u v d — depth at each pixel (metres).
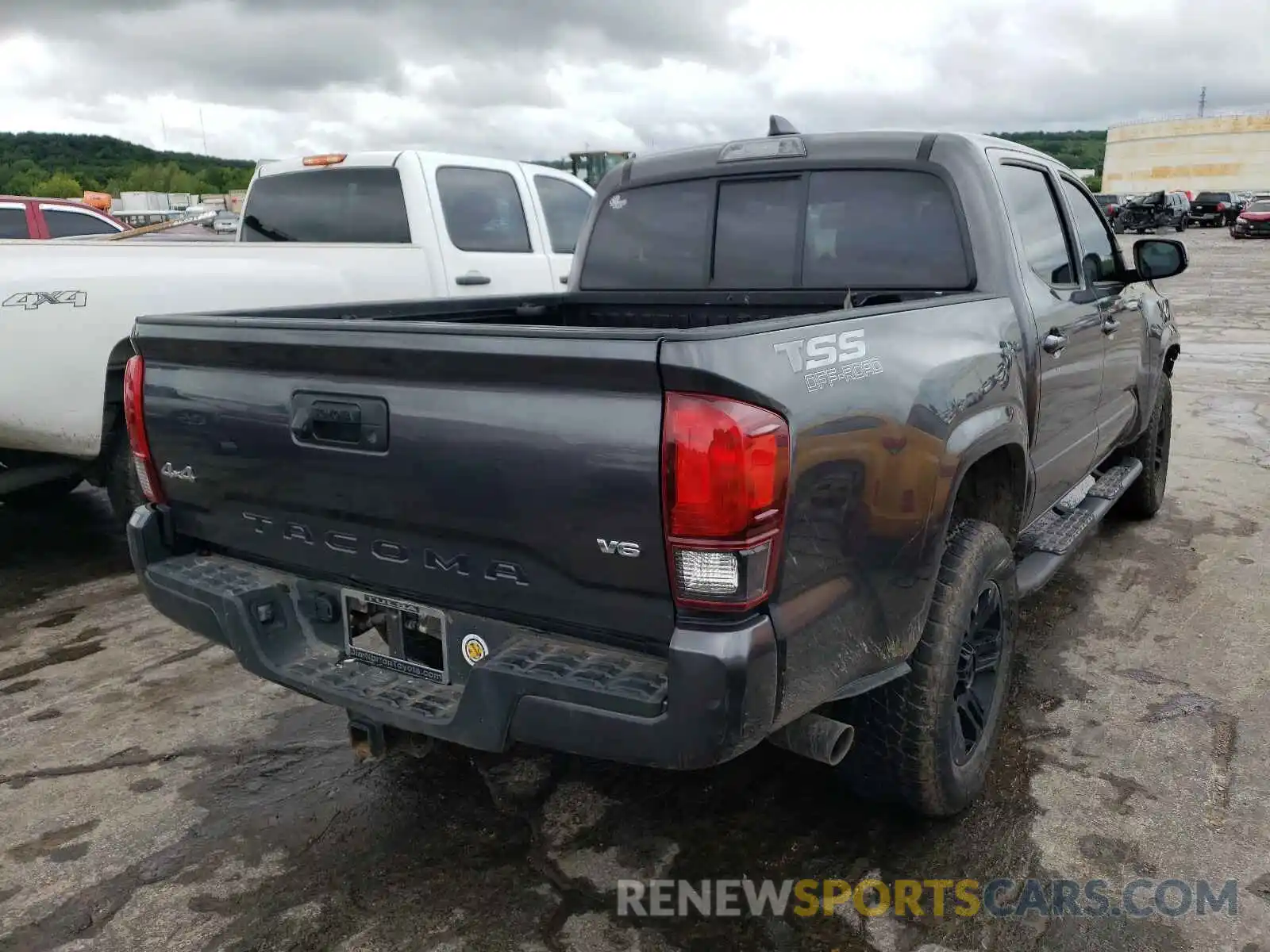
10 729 3.53
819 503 2.08
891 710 2.57
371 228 6.42
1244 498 6.11
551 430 2.00
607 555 2.00
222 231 11.08
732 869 2.69
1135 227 43.12
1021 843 2.77
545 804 3.01
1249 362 11.47
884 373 2.33
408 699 2.35
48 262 4.57
